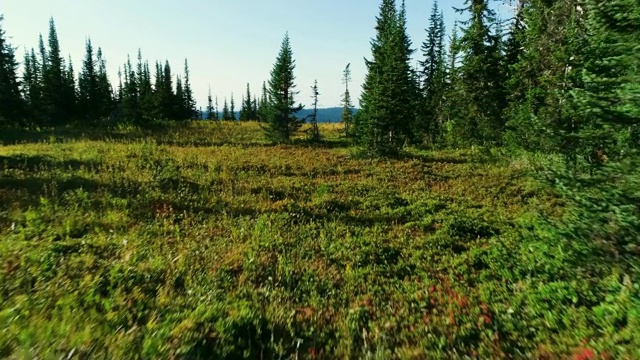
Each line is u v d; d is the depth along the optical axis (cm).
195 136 4722
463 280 945
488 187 2025
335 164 2738
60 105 5653
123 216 1313
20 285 750
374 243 1209
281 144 4128
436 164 2734
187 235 1215
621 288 747
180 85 7744
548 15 2352
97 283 784
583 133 824
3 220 1181
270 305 758
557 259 921
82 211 1335
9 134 3762
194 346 564
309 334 665
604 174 748
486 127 3123
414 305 797
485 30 3019
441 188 2053
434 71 4603
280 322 691
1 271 786
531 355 603
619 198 719
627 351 568
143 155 2594
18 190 1516
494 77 3094
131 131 4788
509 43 3189
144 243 1091
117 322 625
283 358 593
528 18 2527
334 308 789
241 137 4856
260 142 4372
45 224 1186
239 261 1005
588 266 834
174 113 7206
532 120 1055
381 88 3256
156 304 725
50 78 5653
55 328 560
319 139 4938
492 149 2897
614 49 750
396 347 633
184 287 831
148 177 1914
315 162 2791
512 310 750
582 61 1077
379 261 1084
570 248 886
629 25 730
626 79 730
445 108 3975
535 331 677
